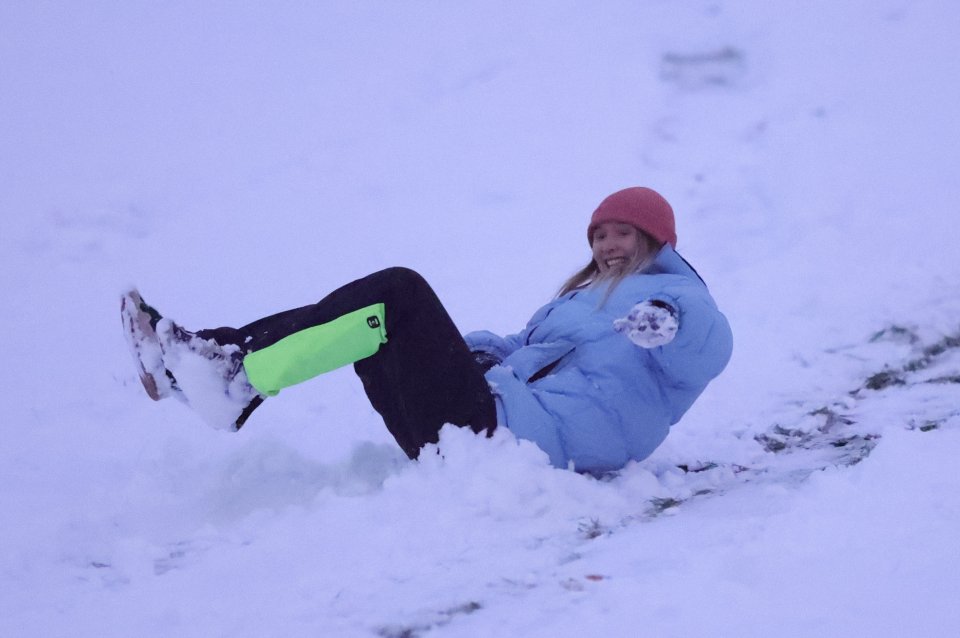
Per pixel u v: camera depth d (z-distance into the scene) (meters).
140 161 29.28
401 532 9.12
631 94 30.19
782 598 6.96
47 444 14.88
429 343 10.15
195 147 30.02
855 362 16.09
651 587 7.42
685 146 27.61
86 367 18.56
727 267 21.41
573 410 10.83
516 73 32.12
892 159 25.47
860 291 18.77
